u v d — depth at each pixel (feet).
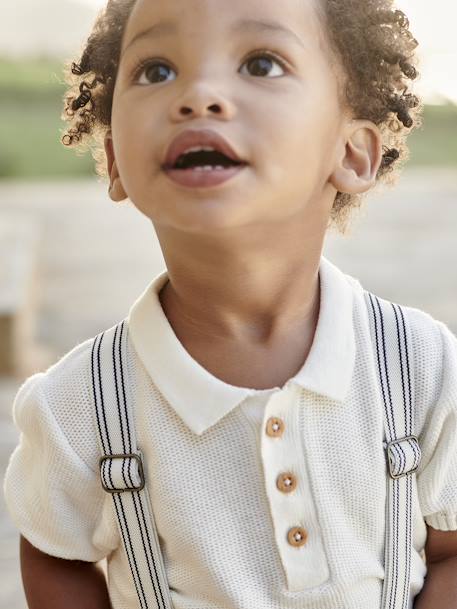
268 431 3.83
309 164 3.67
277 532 3.85
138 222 32.40
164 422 3.93
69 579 4.41
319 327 3.99
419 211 31.37
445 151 49.83
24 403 4.17
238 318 3.92
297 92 3.62
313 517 3.89
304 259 3.88
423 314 4.26
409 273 22.67
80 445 4.05
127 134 3.62
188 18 3.59
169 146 3.48
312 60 3.71
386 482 3.99
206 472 3.89
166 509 3.91
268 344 3.97
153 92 3.59
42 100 63.10
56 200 39.04
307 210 3.78
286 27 3.65
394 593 4.05
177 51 3.59
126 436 3.99
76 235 30.25
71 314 20.21
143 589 4.02
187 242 3.64
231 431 3.87
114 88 4.09
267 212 3.55
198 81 3.52
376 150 4.09
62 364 4.23
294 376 3.90
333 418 3.92
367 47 4.06
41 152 53.11
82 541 4.22
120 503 3.99
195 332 3.99
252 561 3.89
